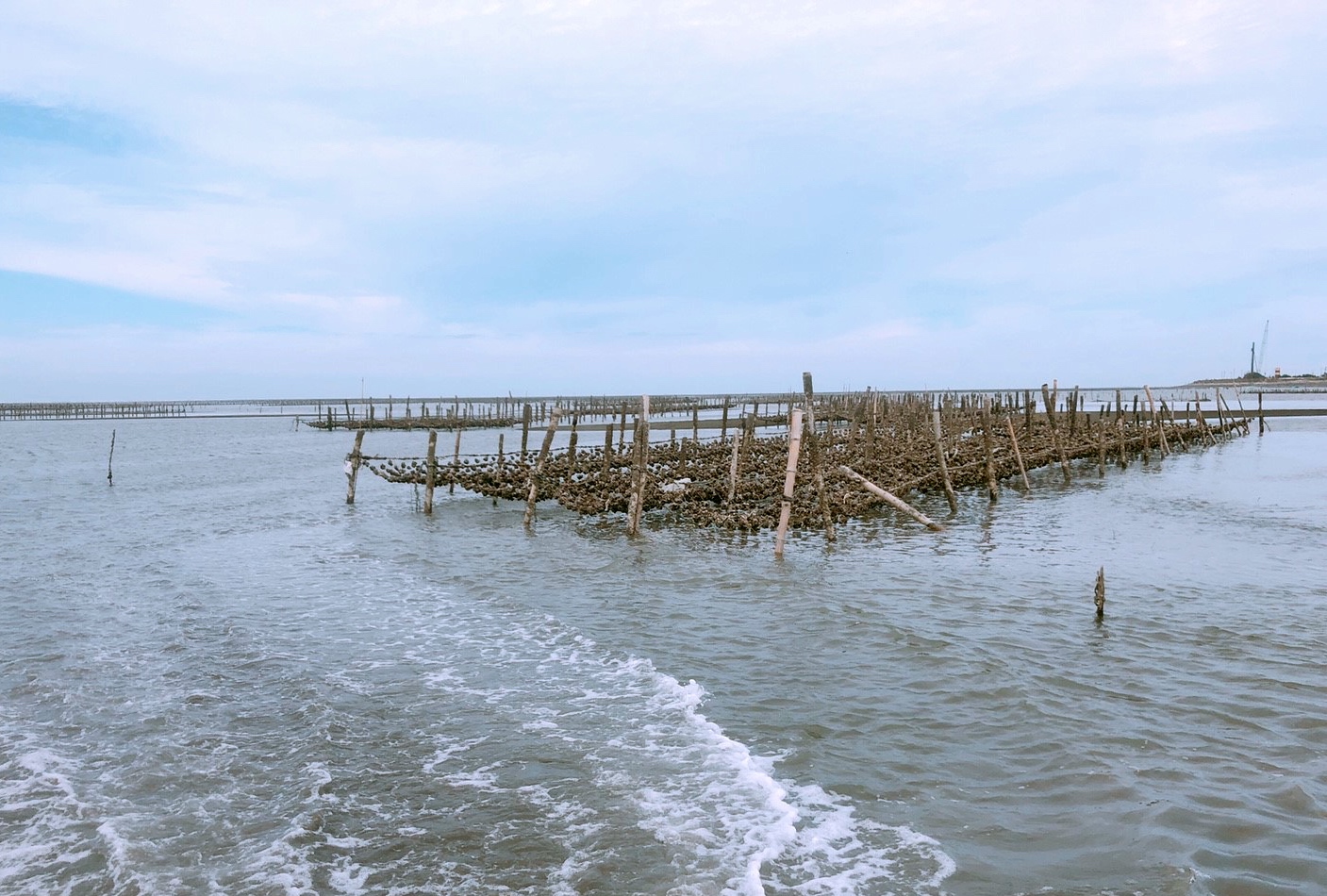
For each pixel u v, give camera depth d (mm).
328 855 7027
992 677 10766
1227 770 8023
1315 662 11109
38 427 101500
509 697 10617
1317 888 6102
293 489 36312
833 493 24547
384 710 10203
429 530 25109
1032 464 35719
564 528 25188
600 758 8734
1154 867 6422
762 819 7410
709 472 31281
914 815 7430
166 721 9930
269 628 13977
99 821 7590
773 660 11867
